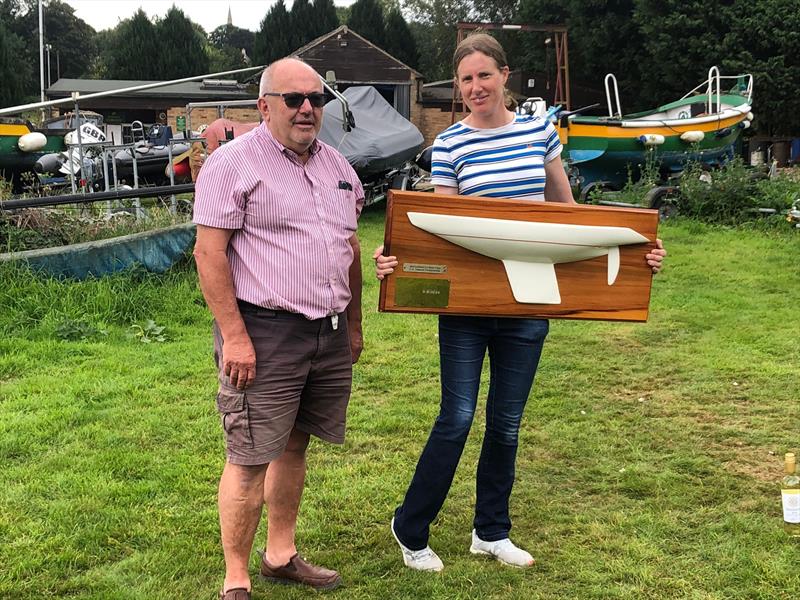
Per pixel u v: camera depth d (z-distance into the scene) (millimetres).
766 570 2953
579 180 14680
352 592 2883
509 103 3027
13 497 3525
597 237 2898
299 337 2609
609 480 3801
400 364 5738
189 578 2951
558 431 4418
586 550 3156
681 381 5301
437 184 2965
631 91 26859
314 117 2539
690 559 3062
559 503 3572
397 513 3064
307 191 2600
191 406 4758
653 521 3357
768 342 6109
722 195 12000
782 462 3955
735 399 4914
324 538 3264
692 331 6531
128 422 4500
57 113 32812
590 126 13914
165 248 7625
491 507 3080
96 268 7188
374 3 38562
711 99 15531
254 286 2553
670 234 10977
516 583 2932
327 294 2625
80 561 3041
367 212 14570
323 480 3799
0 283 6617
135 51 43875
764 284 8141
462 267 2840
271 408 2596
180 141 13070
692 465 3936
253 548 3162
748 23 21328
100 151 13227
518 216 2840
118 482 3715
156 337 6359
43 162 12352
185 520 3365
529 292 2879
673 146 14422
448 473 2924
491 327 2912
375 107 14961
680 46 22875
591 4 25500
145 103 31703
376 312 7309
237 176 2496
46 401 4770
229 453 2619
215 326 2697
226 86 32281
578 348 6102
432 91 27422
